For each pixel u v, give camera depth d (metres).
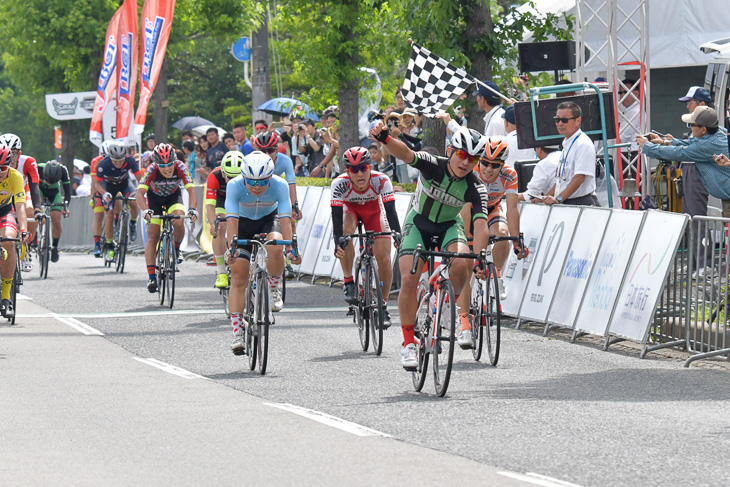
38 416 16.58
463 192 18.62
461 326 21.67
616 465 13.20
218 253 28.88
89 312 30.92
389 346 24.41
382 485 12.23
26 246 33.69
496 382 19.73
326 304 32.16
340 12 44.09
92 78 86.06
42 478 12.68
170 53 80.62
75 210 63.31
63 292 36.25
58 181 41.81
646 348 22.64
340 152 45.16
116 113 56.91
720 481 12.41
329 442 14.59
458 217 19.34
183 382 19.91
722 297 22.28
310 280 38.81
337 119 47.44
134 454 13.93
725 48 38.25
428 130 38.91
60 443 14.62
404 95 32.19
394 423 15.93
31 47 86.94
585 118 31.02
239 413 16.78
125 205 44.06
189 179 32.94
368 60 49.62
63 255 57.19
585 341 24.94
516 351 23.61
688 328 22.78
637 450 14.02
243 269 21.66
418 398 18.09
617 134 33.31
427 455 13.78
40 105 101.38
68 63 85.88
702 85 49.25
